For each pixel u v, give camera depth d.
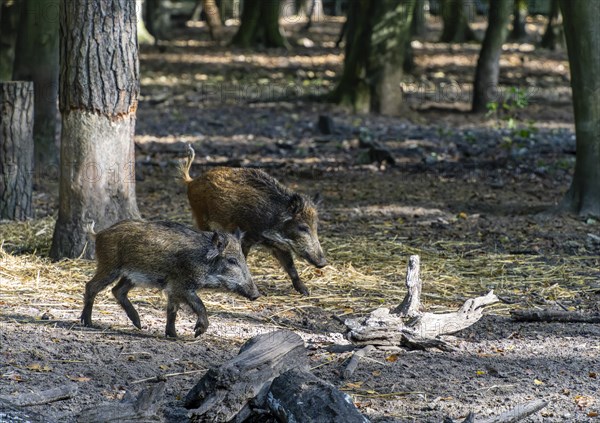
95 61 12.95
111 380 8.55
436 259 13.84
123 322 10.62
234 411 7.23
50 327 10.15
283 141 25.67
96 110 13.03
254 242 11.91
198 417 7.11
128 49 13.16
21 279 12.11
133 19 13.17
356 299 11.88
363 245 14.51
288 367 7.73
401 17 30.38
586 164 16.73
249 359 7.46
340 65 45.28
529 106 32.91
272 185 12.03
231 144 25.14
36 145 19.69
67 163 13.16
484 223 16.41
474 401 8.31
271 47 53.97
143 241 9.94
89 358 9.17
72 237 13.17
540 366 9.38
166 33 60.19
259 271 13.09
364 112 30.70
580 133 16.72
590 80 16.36
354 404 7.63
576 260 14.05
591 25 16.02
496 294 12.27
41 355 9.14
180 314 11.12
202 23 74.38
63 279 12.27
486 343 10.19
